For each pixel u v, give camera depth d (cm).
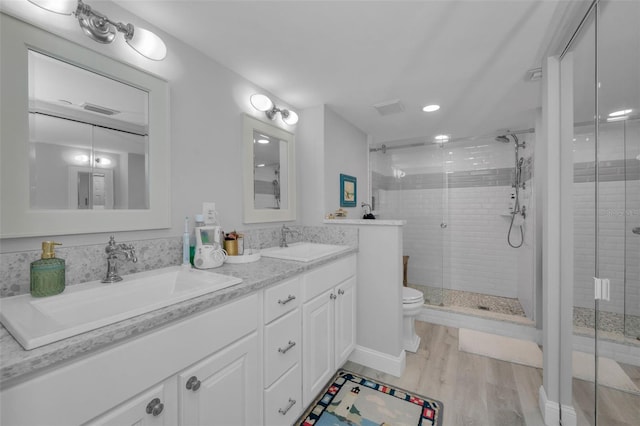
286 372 138
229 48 158
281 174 225
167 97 141
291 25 139
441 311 289
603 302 120
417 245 355
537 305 249
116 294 108
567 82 147
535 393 178
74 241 110
